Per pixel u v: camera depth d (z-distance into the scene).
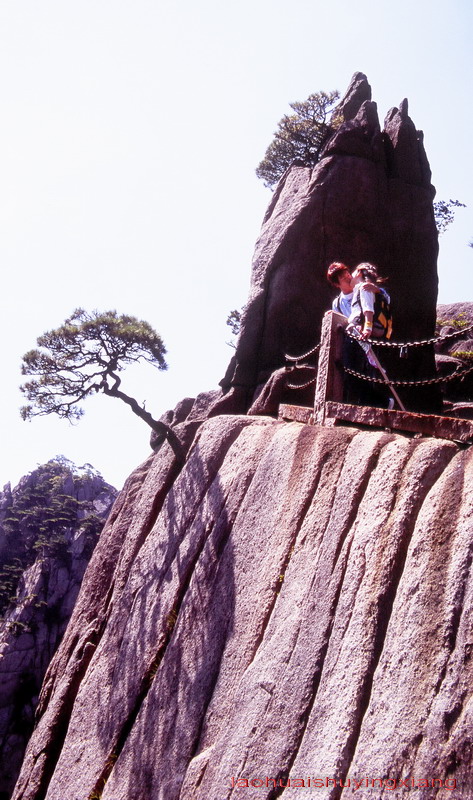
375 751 4.82
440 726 4.56
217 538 8.30
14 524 73.88
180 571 8.88
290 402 11.92
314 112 22.11
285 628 6.29
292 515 7.07
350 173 13.63
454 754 4.41
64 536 71.62
